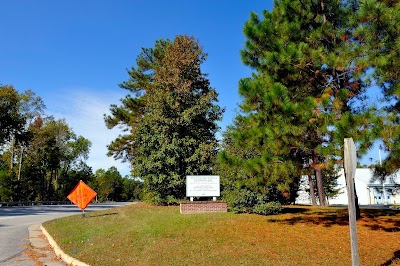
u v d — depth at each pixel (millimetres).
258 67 10812
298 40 11117
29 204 45812
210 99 25250
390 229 10531
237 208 15570
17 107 50375
